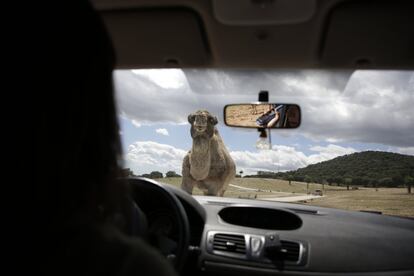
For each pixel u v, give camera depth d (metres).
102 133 1.06
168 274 0.95
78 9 1.02
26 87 0.94
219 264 3.43
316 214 3.87
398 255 3.42
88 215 1.00
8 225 0.91
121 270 0.89
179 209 3.01
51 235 0.91
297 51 2.73
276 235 3.44
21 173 0.92
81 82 1.00
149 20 2.48
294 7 2.17
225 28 2.47
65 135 0.96
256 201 4.22
